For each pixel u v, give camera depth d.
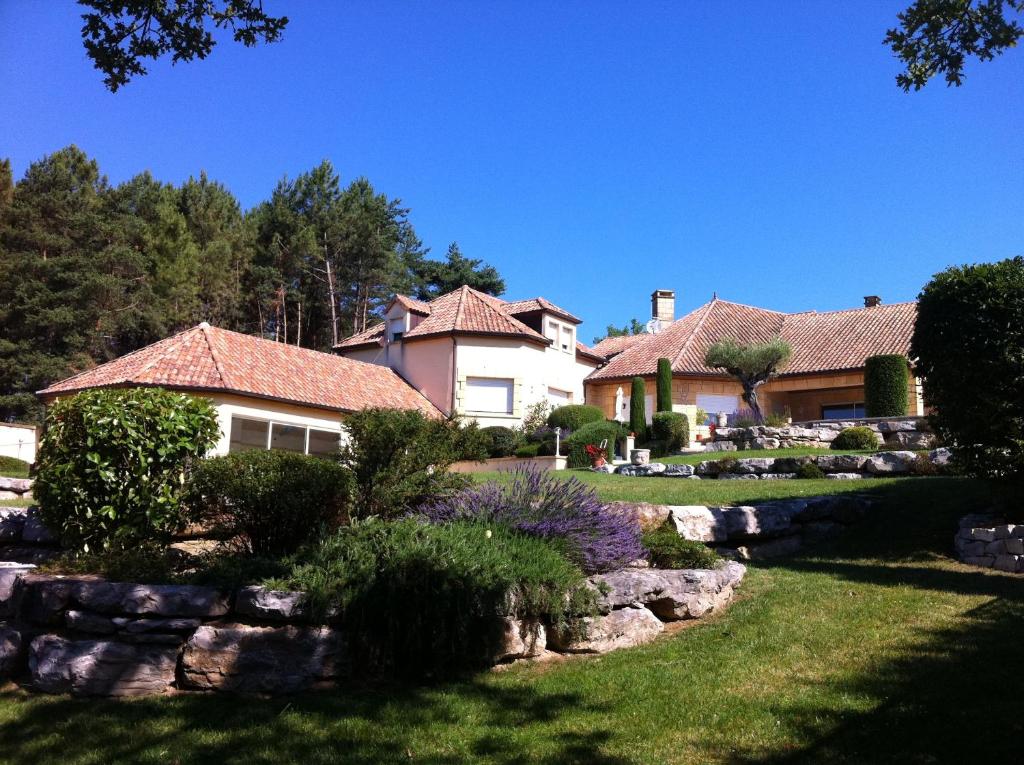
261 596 6.11
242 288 48.12
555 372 33.25
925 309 11.19
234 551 8.08
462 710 5.67
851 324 33.75
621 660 6.79
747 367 25.56
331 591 6.12
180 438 8.12
